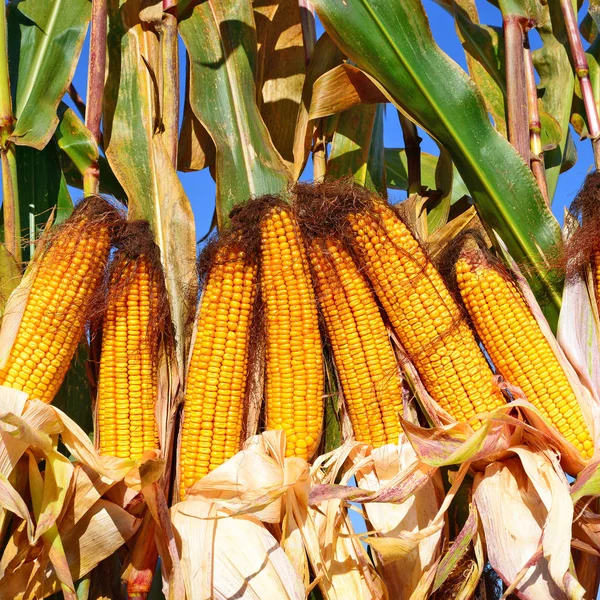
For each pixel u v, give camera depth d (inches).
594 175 48.9
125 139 52.1
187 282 49.5
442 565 44.3
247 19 55.1
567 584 42.6
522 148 52.2
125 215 48.6
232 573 43.6
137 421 45.7
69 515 44.3
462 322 46.9
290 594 43.4
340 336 46.6
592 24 63.7
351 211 46.8
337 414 48.1
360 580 44.7
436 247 50.9
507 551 44.1
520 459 45.2
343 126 55.6
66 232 46.3
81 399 50.5
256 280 46.7
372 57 51.3
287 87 59.0
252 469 44.6
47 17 53.4
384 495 44.4
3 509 44.3
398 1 51.3
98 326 47.2
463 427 44.9
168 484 46.5
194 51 54.1
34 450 44.7
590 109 54.1
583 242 48.2
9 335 45.7
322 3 51.5
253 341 46.7
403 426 44.4
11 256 48.8
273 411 45.8
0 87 51.1
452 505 48.7
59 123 52.5
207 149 57.2
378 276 46.7
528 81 54.9
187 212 50.6
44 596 44.3
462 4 59.8
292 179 52.0
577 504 45.4
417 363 46.6
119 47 53.7
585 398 46.5
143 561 45.2
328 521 44.9
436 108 50.7
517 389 45.7
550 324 50.0
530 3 53.7
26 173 52.8
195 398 45.6
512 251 50.4
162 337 47.0
